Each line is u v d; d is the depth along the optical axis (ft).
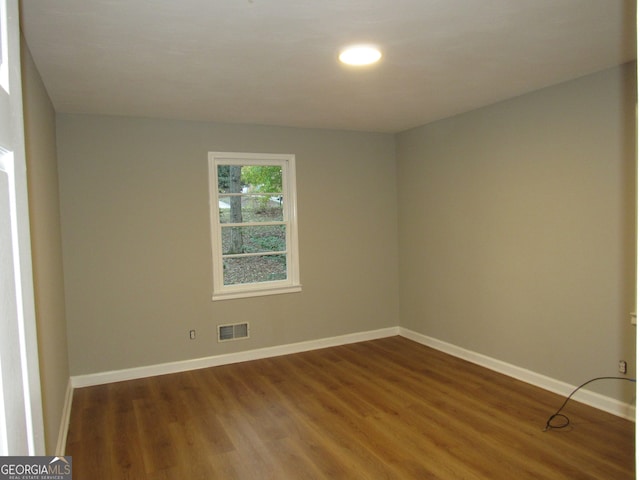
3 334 2.46
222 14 6.89
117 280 13.61
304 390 12.62
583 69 10.13
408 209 17.08
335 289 16.80
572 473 8.28
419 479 8.25
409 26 7.52
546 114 11.57
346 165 16.81
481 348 14.12
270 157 15.58
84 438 10.05
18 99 2.98
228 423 10.68
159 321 14.14
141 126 13.78
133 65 9.02
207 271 14.71
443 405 11.35
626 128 9.87
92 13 6.72
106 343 13.52
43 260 8.26
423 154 16.12
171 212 14.20
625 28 7.81
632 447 9.11
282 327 15.93
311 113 13.69
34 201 7.57
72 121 12.98
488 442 9.48
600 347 10.67
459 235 14.71
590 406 10.91
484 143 13.52
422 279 16.56
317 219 16.40
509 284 12.98
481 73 10.18
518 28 7.73
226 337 15.10
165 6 6.57
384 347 16.46
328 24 7.36
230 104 12.34
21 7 6.44
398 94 11.76
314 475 8.47
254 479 8.39
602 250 10.50
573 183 11.03
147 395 12.48
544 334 12.03
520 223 12.51
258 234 15.89
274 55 8.68
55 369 9.37
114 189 13.50
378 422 10.55
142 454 9.34
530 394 11.80
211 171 14.73
